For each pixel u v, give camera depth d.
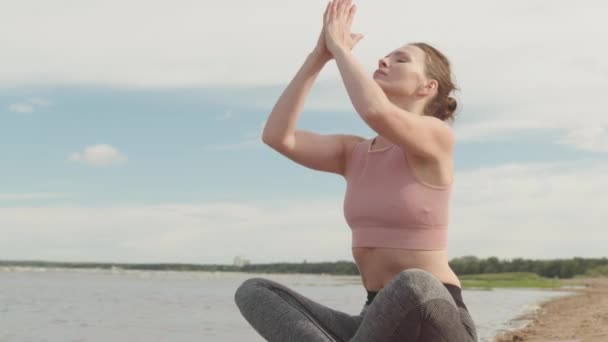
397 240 2.42
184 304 24.80
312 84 2.74
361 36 2.65
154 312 19.84
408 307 2.06
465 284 62.41
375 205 2.46
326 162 2.76
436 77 2.69
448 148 2.44
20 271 127.75
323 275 120.44
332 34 2.58
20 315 17.86
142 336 12.59
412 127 2.34
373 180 2.52
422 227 2.41
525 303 26.64
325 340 2.29
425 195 2.41
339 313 2.59
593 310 20.27
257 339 12.09
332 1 2.62
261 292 2.45
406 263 2.40
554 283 66.69
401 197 2.41
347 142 2.80
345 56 2.47
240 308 2.51
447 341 2.12
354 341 2.21
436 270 2.40
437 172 2.43
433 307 2.06
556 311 20.27
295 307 2.44
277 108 2.71
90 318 17.11
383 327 2.11
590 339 10.02
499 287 55.25
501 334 11.89
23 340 11.93
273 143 2.71
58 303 24.25
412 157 2.43
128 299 28.50
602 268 84.44
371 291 2.54
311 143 2.74
